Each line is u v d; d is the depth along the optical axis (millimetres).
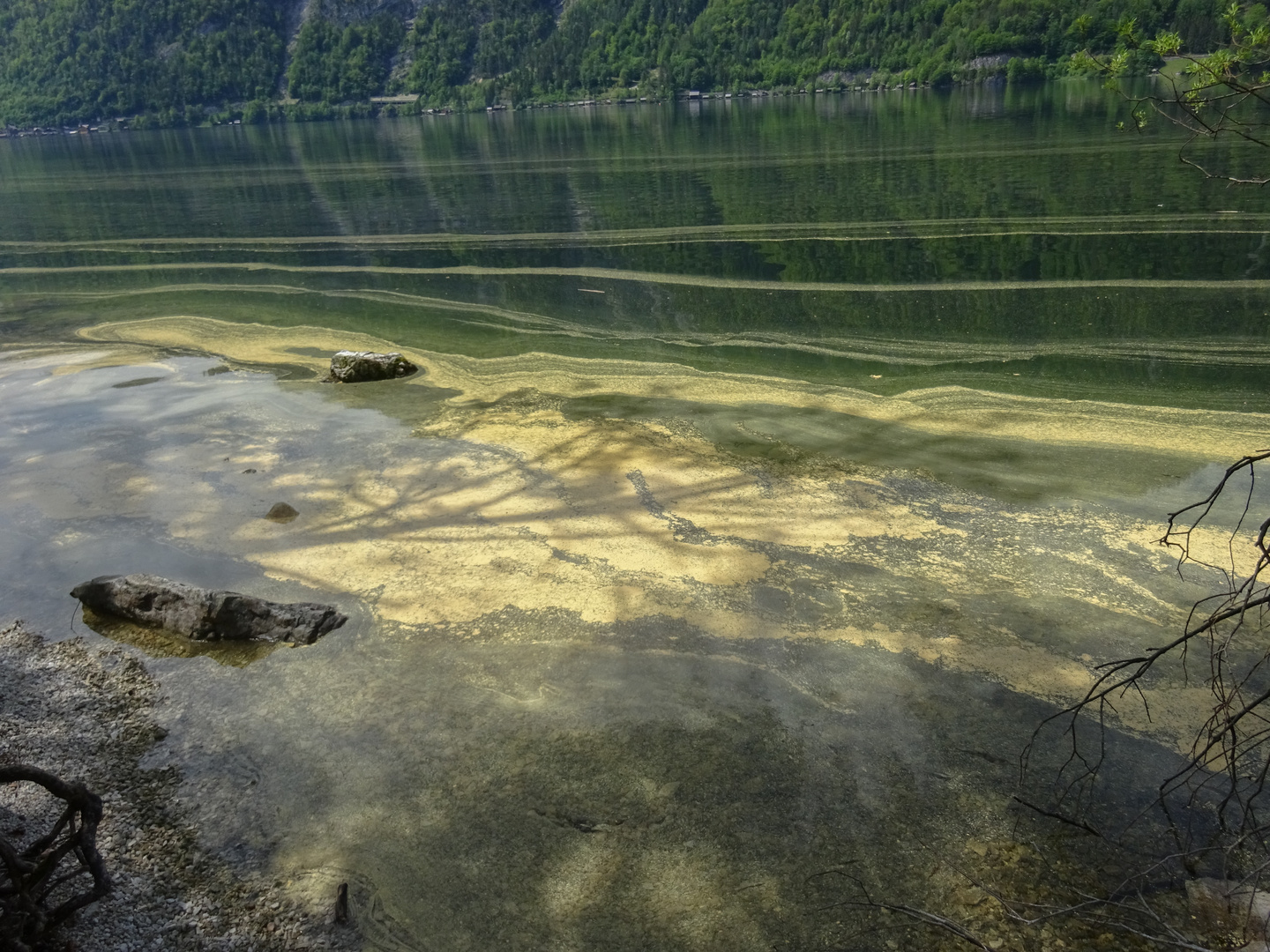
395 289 11992
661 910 3193
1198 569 4875
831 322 9578
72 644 4730
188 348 9734
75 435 7328
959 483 5938
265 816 3645
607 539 5453
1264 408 6801
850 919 3129
